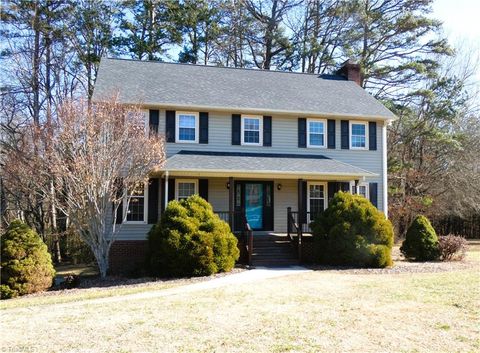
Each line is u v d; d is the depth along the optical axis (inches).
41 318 341.1
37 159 621.9
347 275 567.2
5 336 289.7
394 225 1139.3
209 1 1350.9
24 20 1071.0
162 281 552.1
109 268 698.2
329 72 1344.7
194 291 456.8
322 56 1315.2
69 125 585.6
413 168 1246.3
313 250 699.4
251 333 294.0
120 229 649.0
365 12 1261.1
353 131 852.6
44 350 260.7
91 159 576.7
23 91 1087.0
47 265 533.3
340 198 690.2
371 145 855.1
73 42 1164.5
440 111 1168.2
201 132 780.0
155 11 1289.4
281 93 871.1
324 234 682.8
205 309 364.5
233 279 539.2
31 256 517.0
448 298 406.0
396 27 1234.0
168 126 763.4
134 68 865.5
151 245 614.9
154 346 267.4
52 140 585.9
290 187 826.2
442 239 749.9
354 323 319.3
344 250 650.8
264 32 1370.6
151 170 631.8
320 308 366.6
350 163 842.2
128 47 1232.8
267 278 542.9
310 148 828.6
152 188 735.1
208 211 621.3
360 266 649.0
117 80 796.0
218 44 1385.3
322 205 829.8
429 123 1232.2
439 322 322.7
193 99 777.6
